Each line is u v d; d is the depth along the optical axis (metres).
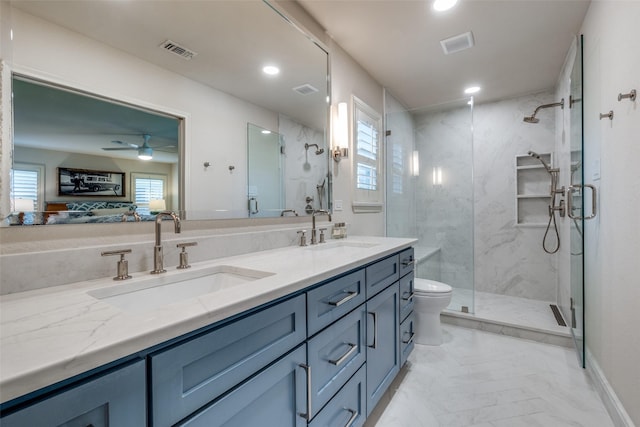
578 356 2.08
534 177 3.29
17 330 0.57
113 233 1.07
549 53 2.46
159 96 1.21
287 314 0.90
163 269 1.09
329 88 2.18
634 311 1.30
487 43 2.31
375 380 1.46
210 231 1.40
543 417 1.52
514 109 3.36
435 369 1.99
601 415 1.53
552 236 3.17
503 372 1.95
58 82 0.94
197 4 1.36
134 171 1.13
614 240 1.51
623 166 1.40
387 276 1.64
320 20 2.04
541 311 2.84
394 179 3.18
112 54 1.08
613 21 1.52
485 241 3.51
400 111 3.22
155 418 0.57
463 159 3.02
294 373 0.93
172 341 0.61
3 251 0.84
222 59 1.46
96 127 1.03
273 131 1.76
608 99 1.60
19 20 0.87
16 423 0.42
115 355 0.52
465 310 2.79
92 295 0.84
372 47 2.37
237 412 0.74
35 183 0.90
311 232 1.97
